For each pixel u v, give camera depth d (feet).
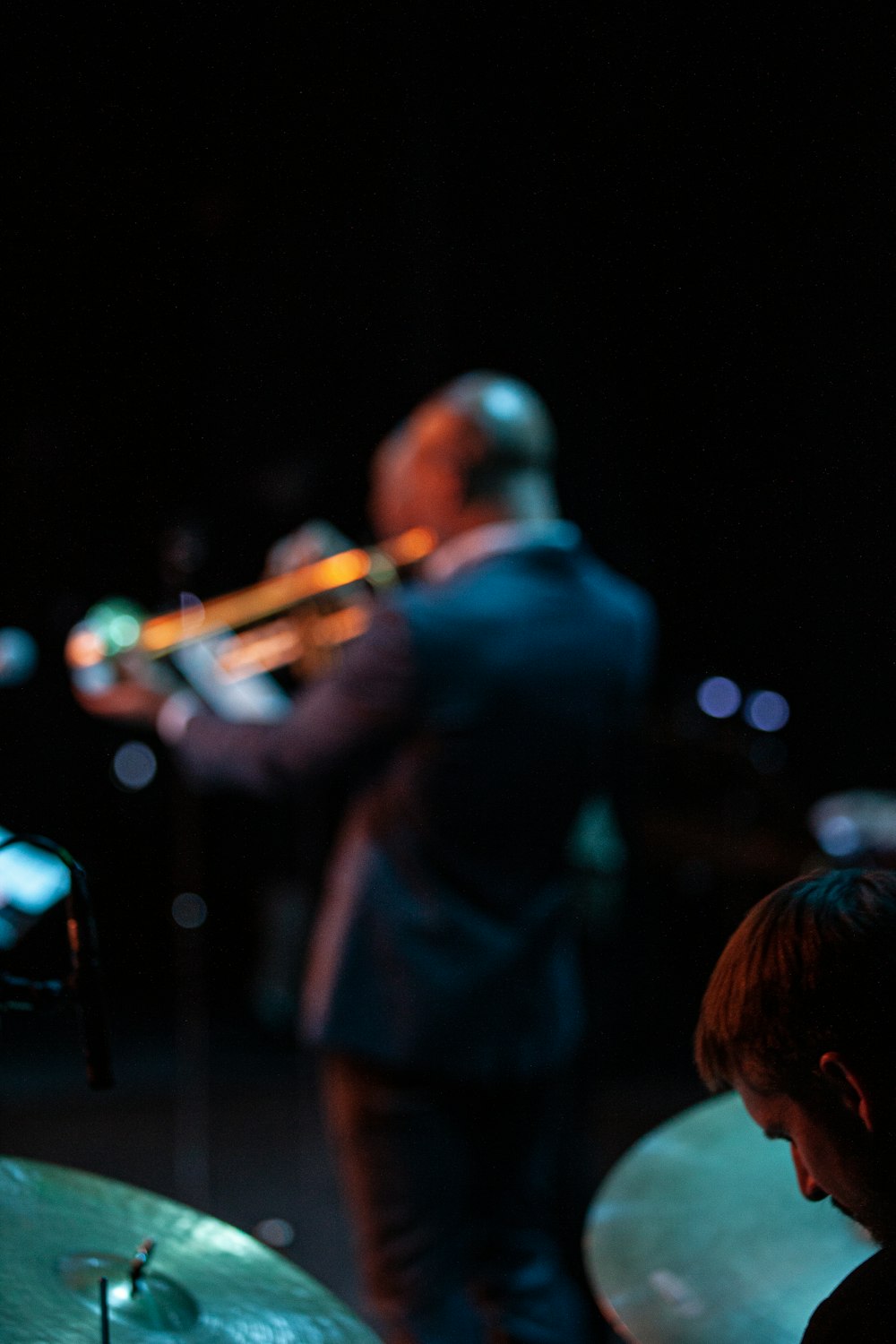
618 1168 3.99
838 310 12.22
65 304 12.84
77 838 15.66
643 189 12.17
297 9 10.93
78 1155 11.37
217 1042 14.52
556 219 12.88
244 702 7.84
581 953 13.38
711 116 11.30
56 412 14.14
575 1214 7.40
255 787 6.82
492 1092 6.26
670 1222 3.74
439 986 6.05
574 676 6.45
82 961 3.26
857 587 14.49
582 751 6.52
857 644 14.85
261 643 8.11
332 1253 9.70
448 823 6.15
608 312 13.33
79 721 15.51
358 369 14.32
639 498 14.46
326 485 14.96
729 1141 4.04
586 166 12.39
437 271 13.42
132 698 7.64
